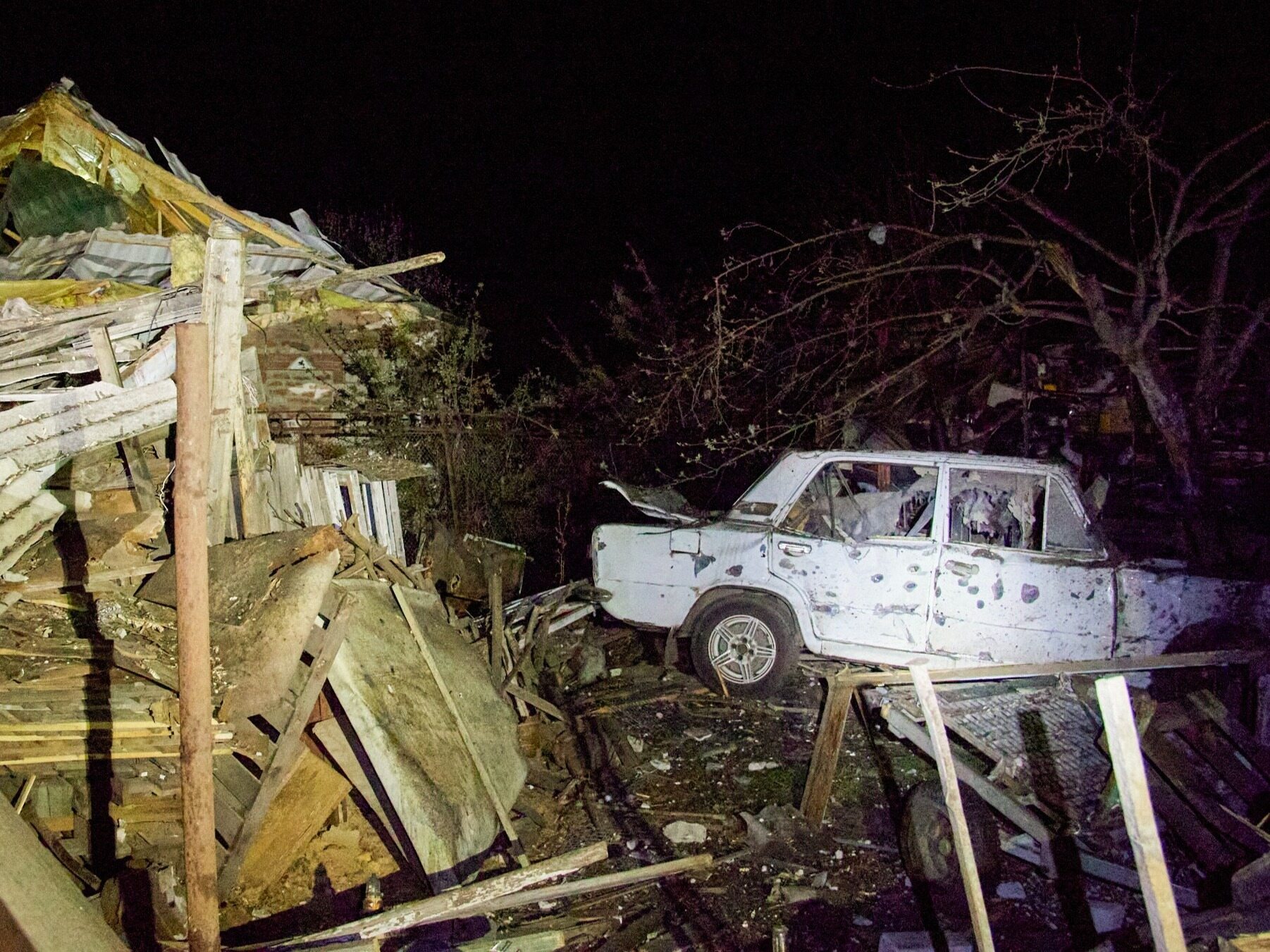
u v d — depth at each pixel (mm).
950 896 3990
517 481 9875
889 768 5102
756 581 5957
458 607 6953
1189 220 6578
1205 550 5891
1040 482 5672
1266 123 6289
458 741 4547
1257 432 8930
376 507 6793
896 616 5695
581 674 6414
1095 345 9734
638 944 3736
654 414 8875
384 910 3867
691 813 4758
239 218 8586
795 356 8836
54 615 4094
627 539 6324
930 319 9031
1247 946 2281
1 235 8062
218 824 3979
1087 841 4219
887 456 5863
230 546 4594
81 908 3057
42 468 4402
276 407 10312
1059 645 5402
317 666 4109
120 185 8641
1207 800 4191
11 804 3445
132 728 3814
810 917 3908
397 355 10602
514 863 4281
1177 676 5070
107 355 4781
